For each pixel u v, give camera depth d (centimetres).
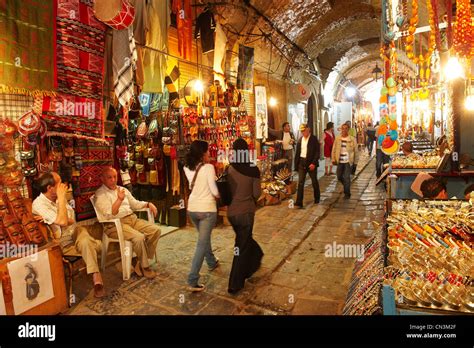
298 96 1210
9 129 331
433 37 407
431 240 243
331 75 1712
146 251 416
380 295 190
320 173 1249
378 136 371
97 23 405
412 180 580
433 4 396
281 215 677
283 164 966
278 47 1066
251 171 369
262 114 962
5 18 318
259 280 394
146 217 646
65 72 377
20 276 294
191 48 664
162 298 358
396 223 286
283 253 474
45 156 386
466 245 236
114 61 430
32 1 340
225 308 334
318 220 642
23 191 356
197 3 684
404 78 967
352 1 1077
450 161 555
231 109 770
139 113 540
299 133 1339
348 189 817
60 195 342
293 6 941
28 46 338
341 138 816
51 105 371
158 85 537
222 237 556
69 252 375
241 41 847
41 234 333
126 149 522
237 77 812
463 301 162
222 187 370
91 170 454
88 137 404
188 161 379
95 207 415
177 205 616
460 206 327
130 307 340
